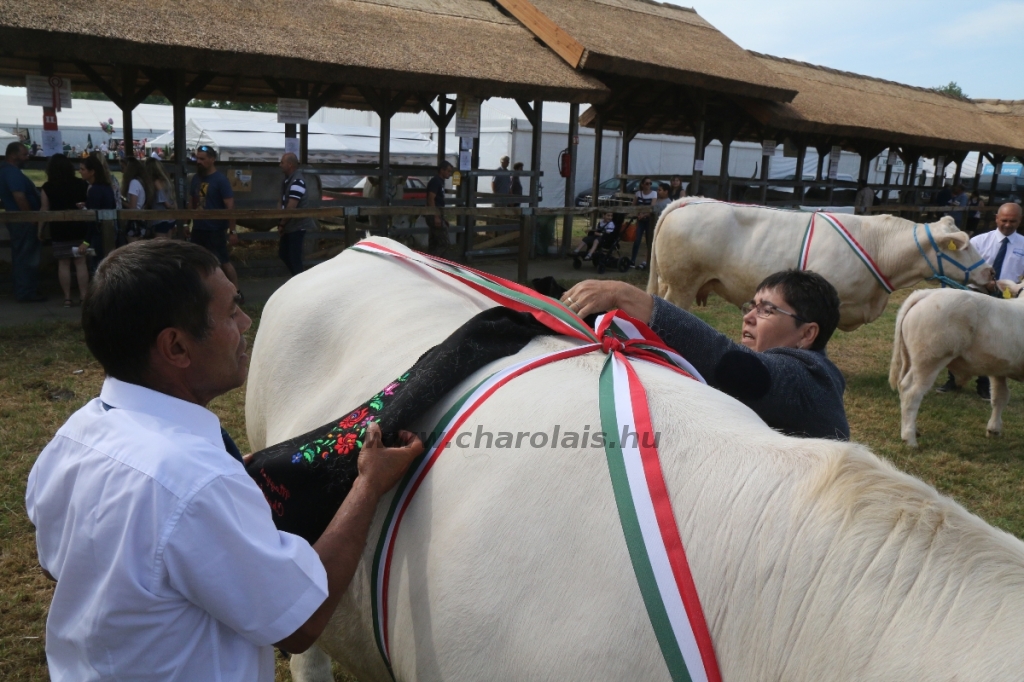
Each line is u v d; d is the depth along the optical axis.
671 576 1.03
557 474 1.17
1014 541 0.97
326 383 1.84
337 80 8.20
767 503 1.06
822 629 0.94
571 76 10.46
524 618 1.10
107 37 6.68
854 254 6.45
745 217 6.79
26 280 7.48
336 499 1.41
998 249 6.50
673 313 1.68
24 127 20.92
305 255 10.12
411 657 1.26
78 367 5.58
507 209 9.55
